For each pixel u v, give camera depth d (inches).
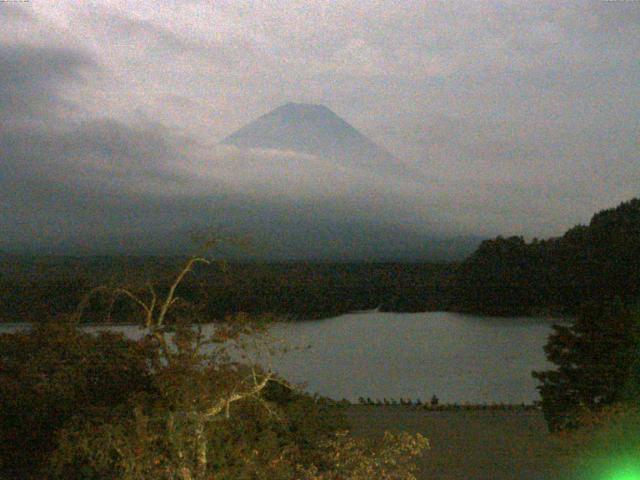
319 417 543.2
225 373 415.8
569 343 779.4
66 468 433.4
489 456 666.8
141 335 566.6
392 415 930.7
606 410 653.9
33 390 510.0
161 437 398.6
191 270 553.9
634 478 603.2
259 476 430.3
